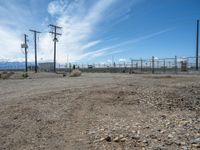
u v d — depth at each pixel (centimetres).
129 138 505
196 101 977
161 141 476
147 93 1146
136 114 770
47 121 706
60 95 1189
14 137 572
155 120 669
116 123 648
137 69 4791
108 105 920
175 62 3975
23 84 2161
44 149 486
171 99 1010
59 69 7944
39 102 1013
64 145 501
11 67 11275
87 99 1046
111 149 454
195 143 455
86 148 471
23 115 789
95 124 653
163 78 2197
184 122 626
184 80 1864
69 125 657
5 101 1085
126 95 1111
